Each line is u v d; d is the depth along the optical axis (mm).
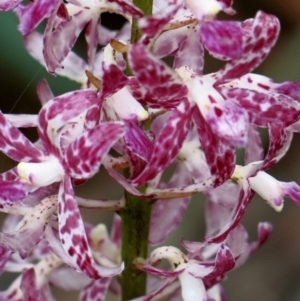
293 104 291
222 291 349
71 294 500
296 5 545
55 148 292
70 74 333
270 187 309
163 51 310
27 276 325
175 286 323
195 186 306
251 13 566
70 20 304
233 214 305
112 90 286
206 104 288
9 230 344
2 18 470
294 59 484
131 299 323
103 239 347
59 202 293
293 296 502
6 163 523
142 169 294
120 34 323
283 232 524
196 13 282
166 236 337
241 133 284
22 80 486
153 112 306
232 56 279
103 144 283
